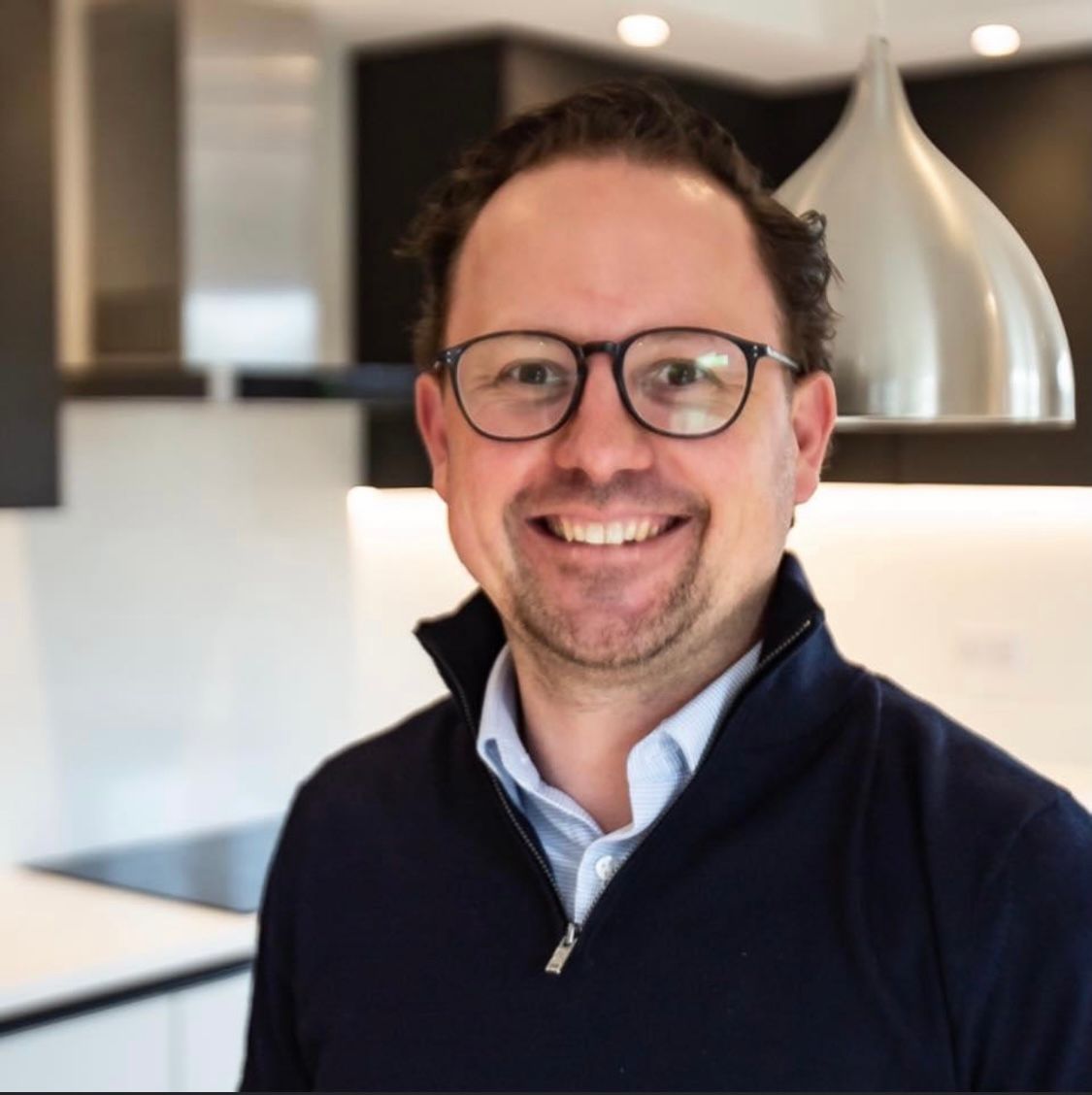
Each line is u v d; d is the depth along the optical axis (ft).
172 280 9.40
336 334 11.27
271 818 11.33
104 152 9.71
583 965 4.00
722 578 4.04
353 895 4.47
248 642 11.18
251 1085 4.75
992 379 5.50
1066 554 12.08
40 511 9.48
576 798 4.28
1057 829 3.71
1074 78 10.27
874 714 4.07
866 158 5.59
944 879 3.72
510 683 4.44
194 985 8.51
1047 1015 3.57
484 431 4.09
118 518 10.46
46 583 10.13
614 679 4.06
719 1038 3.82
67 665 10.24
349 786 4.69
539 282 4.06
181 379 9.10
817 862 3.90
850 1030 3.72
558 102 4.30
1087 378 10.39
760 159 11.64
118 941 8.47
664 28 10.22
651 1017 3.89
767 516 4.09
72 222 10.09
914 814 3.85
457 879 4.33
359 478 11.78
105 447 10.37
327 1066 4.32
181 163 9.34
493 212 4.22
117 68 9.63
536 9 9.91
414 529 12.13
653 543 4.02
